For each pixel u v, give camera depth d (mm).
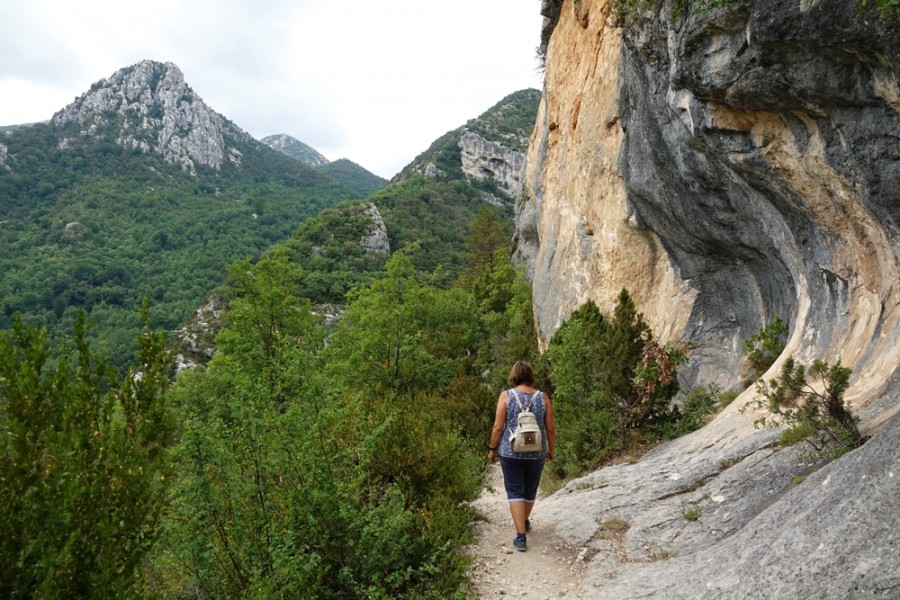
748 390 8406
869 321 6559
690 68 6609
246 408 4465
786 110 5859
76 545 2330
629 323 10094
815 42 4773
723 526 4961
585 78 18141
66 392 2455
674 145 9227
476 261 49156
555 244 20250
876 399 5477
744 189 8094
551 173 22469
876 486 3168
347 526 4418
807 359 7551
